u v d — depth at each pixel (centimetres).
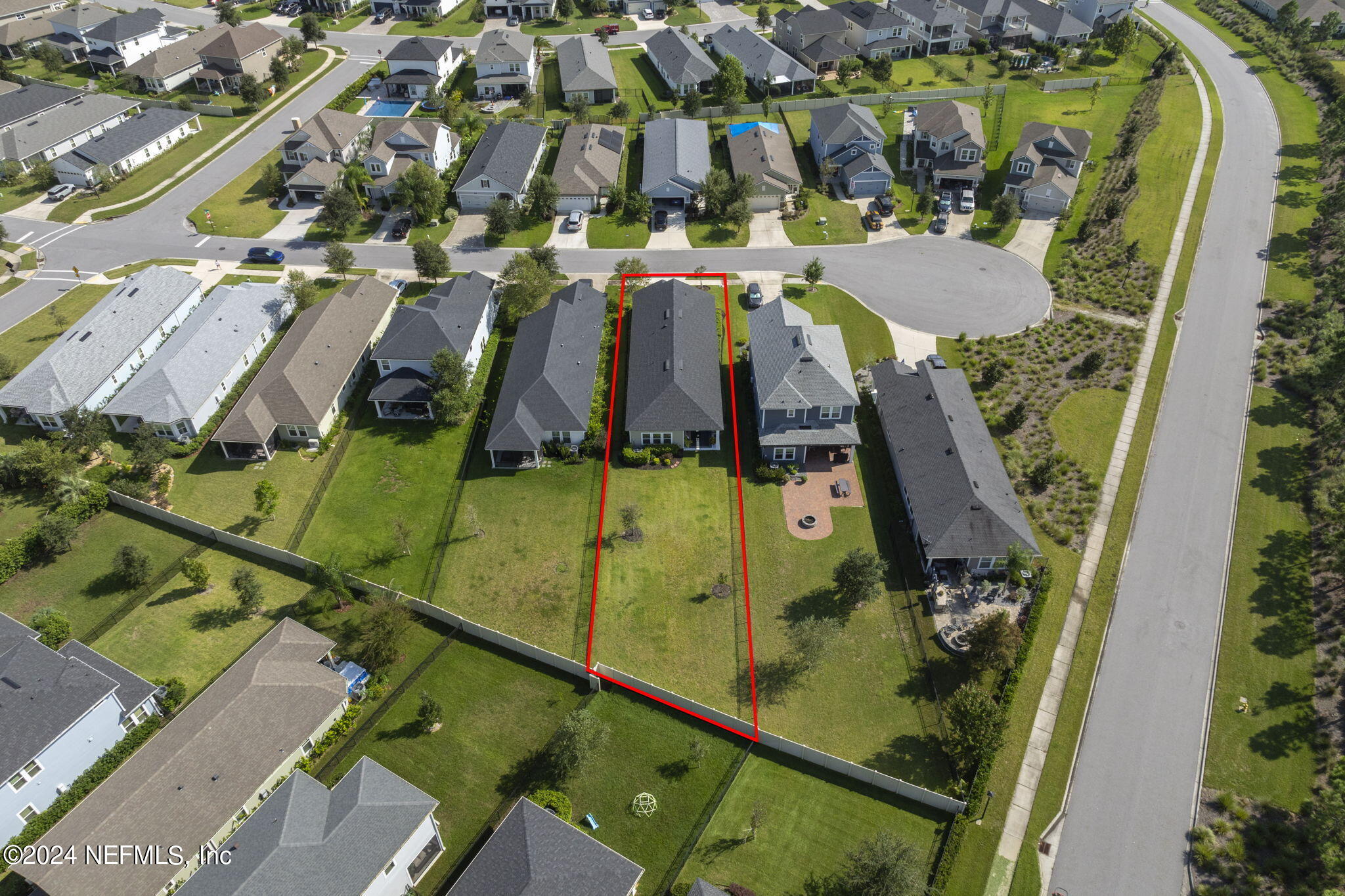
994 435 7756
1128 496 7181
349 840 4419
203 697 5350
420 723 5491
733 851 4812
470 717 5531
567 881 4291
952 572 6456
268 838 4369
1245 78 14162
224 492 7231
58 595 6388
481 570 6531
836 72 15012
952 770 5278
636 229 11006
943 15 15338
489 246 10650
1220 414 7981
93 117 13100
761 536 6819
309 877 4241
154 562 6656
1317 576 6450
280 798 4625
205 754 4906
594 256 10488
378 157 11450
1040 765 5331
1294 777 5272
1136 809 5116
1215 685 5806
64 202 11531
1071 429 7812
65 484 6919
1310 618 6181
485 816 4997
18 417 7919
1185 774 5303
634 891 4506
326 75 15175
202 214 11244
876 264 10231
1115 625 6184
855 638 6034
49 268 10169
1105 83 14275
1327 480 7106
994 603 6259
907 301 9594
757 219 11169
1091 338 8931
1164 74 14162
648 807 5003
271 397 7669
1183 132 12531
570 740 5069
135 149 12269
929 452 7019
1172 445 7662
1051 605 6284
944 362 8519
